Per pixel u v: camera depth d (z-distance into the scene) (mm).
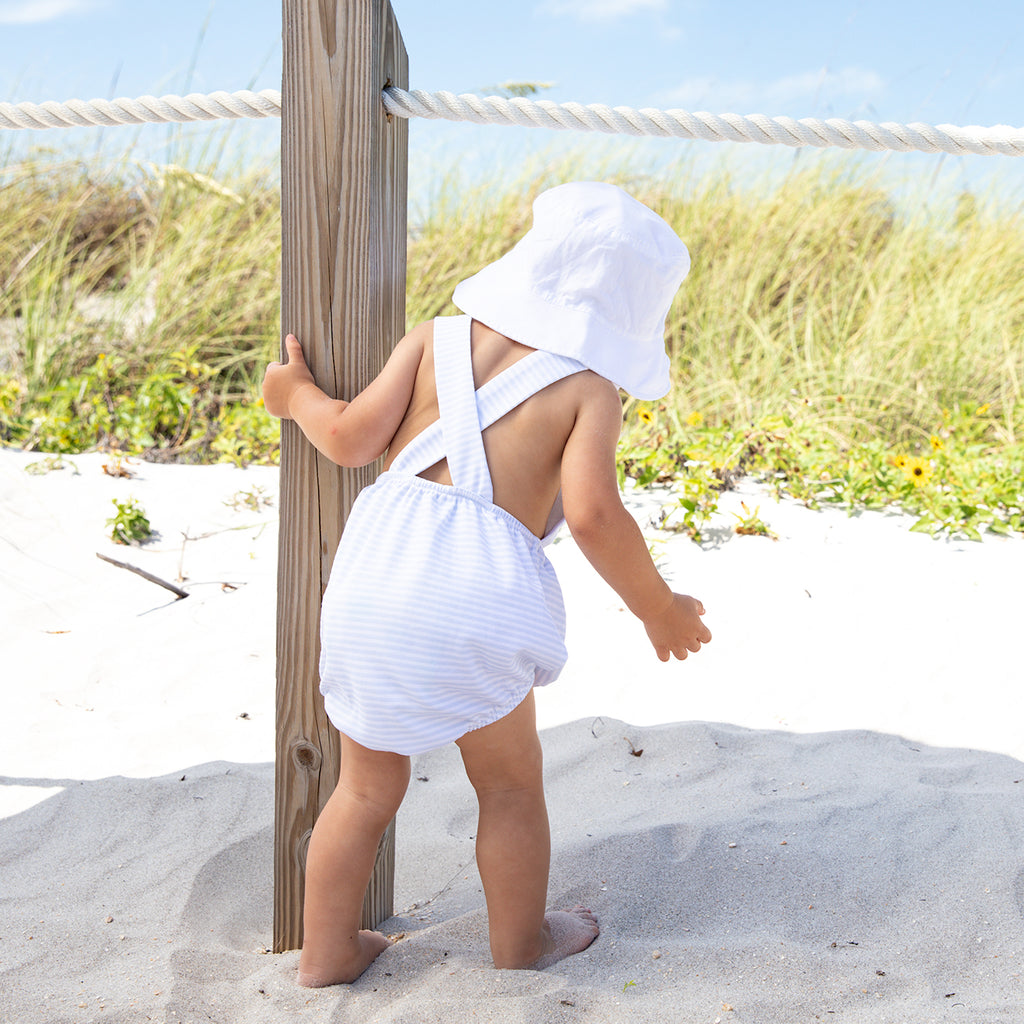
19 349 5566
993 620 3221
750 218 6418
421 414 1629
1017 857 1911
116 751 2553
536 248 1613
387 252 1767
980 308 5926
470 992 1496
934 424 5402
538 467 1584
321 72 1644
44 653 3102
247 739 2635
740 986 1524
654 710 2781
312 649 1770
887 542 3785
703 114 1818
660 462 4391
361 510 1588
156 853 2094
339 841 1604
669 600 1609
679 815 2146
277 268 6258
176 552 3777
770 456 4441
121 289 6387
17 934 1794
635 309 1618
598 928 1751
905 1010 1455
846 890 1836
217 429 5055
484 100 1754
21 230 6336
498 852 1609
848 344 5812
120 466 4324
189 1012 1534
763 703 2795
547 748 2596
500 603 1487
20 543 3729
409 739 1505
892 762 2424
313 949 1609
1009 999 1503
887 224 6535
